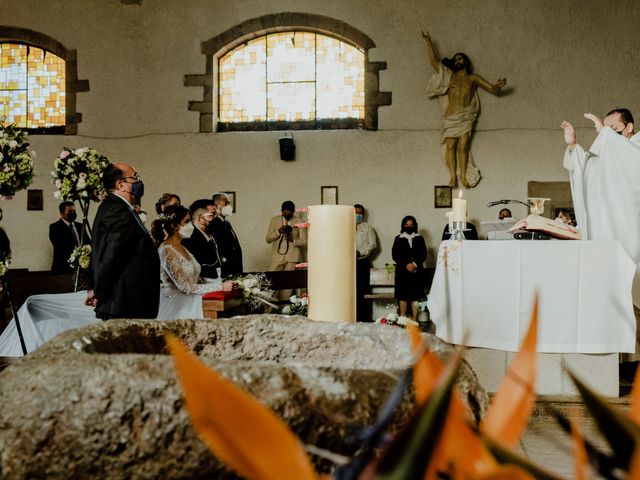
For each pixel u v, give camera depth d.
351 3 11.09
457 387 0.89
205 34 11.32
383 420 0.34
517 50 10.77
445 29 10.91
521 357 0.38
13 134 4.35
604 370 3.58
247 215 11.10
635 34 10.62
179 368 0.31
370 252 10.66
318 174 11.03
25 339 4.44
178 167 11.23
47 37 11.49
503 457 0.31
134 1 11.41
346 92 11.27
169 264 4.79
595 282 3.56
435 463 0.27
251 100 11.45
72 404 0.82
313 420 0.80
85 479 0.81
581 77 10.67
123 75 11.38
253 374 0.82
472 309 3.69
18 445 0.82
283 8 11.19
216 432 0.30
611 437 0.29
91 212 11.25
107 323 1.22
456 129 10.59
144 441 0.81
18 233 11.31
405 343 1.29
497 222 5.50
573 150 4.21
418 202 10.81
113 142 11.34
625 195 3.94
